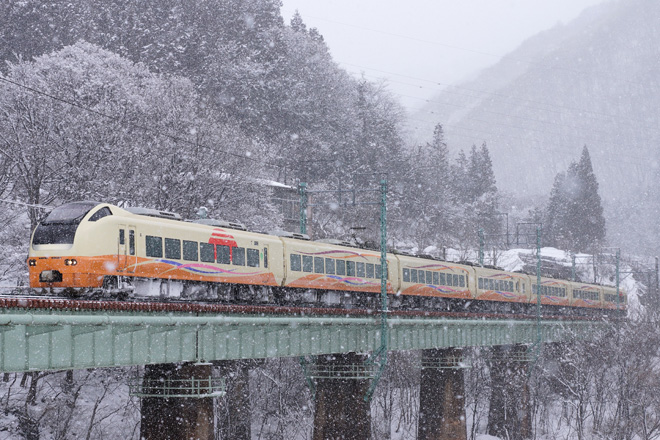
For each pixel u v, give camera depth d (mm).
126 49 93750
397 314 50938
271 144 101250
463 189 166500
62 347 27438
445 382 61844
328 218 101312
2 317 24656
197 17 108688
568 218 161125
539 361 81625
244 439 55312
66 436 48812
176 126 65062
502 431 72625
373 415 70188
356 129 124812
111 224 33188
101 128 56750
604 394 78812
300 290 48688
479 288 66938
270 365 65188
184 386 35656
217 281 39406
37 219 52469
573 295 86750
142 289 35781
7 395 48188
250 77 104438
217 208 64312
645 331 79812
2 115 56500
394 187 124688
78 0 97625
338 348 45594
